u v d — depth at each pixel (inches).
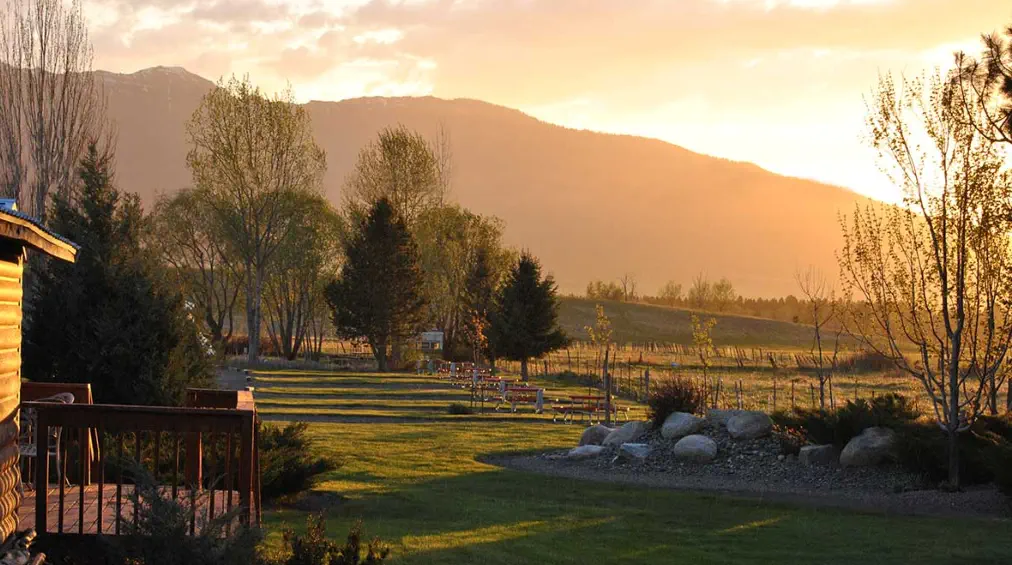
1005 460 690.2
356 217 2906.0
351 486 764.0
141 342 624.7
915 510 693.9
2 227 307.1
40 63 1486.2
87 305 619.5
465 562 488.7
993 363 740.0
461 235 3004.4
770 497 753.0
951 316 764.0
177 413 379.2
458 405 1469.0
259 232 2603.3
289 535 383.6
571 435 1210.6
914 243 754.8
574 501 732.0
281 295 3181.6
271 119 2581.2
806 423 891.4
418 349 2869.1
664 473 877.8
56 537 369.1
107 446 548.7
